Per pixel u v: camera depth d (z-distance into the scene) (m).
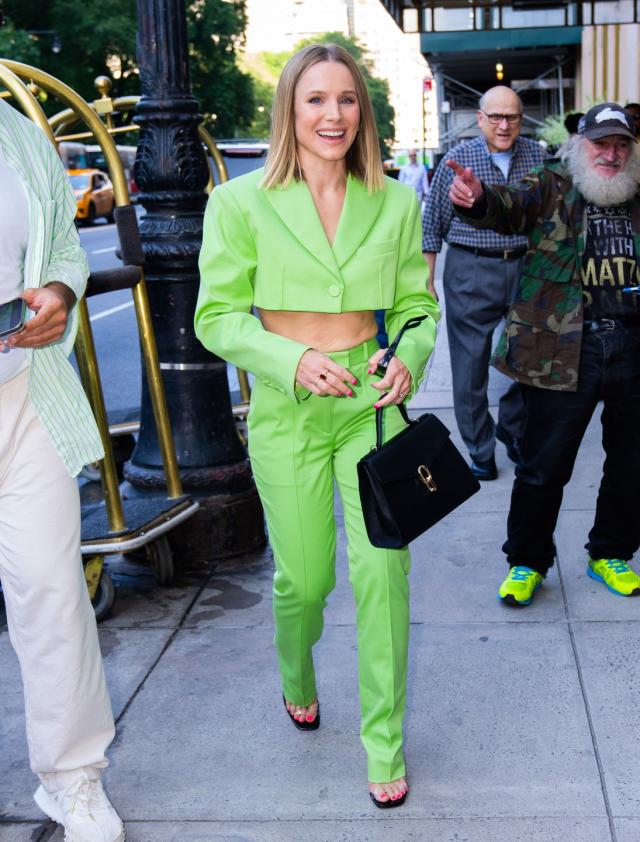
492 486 5.59
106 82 5.25
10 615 2.60
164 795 2.97
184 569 4.66
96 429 2.63
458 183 3.57
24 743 3.29
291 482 2.84
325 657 3.72
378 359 2.70
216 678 3.63
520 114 5.54
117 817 2.69
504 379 8.11
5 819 2.90
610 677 3.48
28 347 2.37
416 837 2.71
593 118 3.57
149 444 4.79
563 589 4.19
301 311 2.78
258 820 2.83
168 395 4.71
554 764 3.01
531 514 3.98
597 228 3.69
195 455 4.70
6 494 2.50
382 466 2.61
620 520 4.11
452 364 5.68
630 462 3.99
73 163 35.38
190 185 4.64
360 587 2.80
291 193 2.76
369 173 2.81
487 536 4.82
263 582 4.48
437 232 5.66
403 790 2.85
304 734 3.25
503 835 2.70
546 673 3.53
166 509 4.35
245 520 4.74
